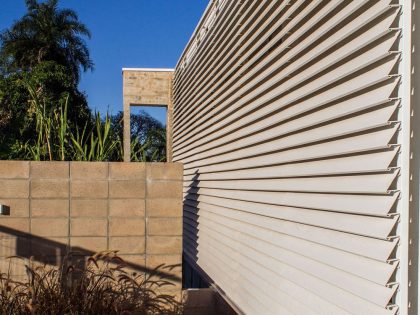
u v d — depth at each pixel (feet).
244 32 17.31
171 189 12.44
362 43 8.80
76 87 75.25
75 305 9.55
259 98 14.94
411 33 7.66
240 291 16.40
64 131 14.92
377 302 8.03
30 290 9.80
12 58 79.87
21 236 11.85
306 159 11.34
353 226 9.07
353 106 9.16
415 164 7.66
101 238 12.14
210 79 22.49
